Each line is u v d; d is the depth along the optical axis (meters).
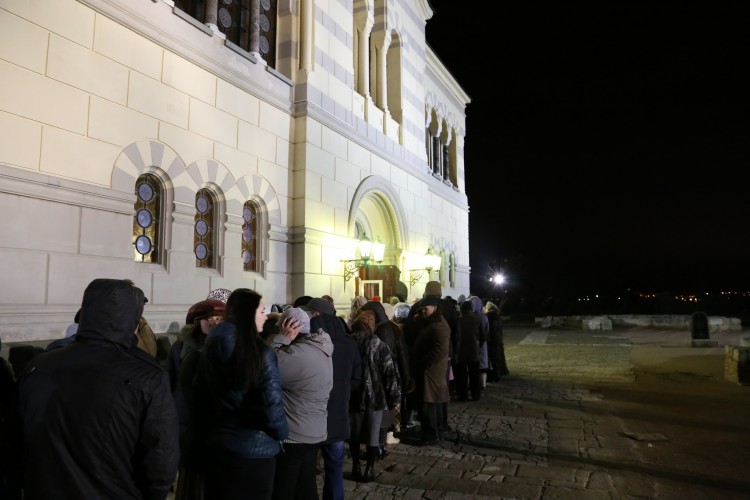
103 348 2.27
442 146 20.52
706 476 5.48
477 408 8.90
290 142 10.31
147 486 2.25
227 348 2.99
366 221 13.99
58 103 6.21
